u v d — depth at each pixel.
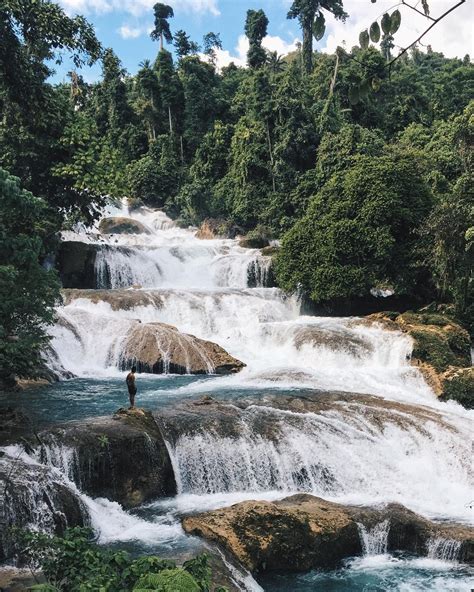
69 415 14.87
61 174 26.66
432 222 25.94
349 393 17.77
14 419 13.66
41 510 10.35
